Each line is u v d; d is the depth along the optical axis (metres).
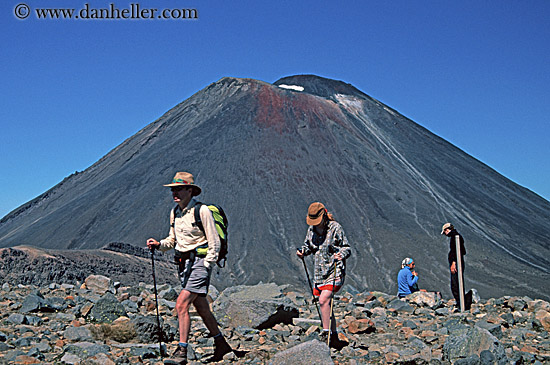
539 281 107.56
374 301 10.63
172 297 10.30
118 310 8.07
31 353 5.67
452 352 6.25
